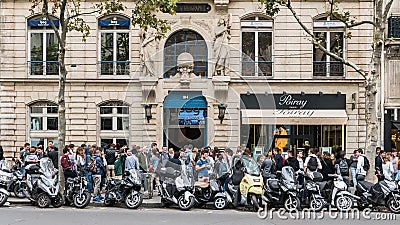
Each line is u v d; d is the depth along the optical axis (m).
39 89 27.81
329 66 27.58
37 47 28.16
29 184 18.39
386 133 27.36
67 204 18.69
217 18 27.53
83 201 18.05
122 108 27.77
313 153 20.02
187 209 17.72
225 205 18.02
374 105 20.03
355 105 27.34
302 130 27.66
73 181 18.28
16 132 27.86
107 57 28.06
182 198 17.78
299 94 27.41
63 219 15.34
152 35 27.27
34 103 27.95
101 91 27.75
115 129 27.81
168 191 18.00
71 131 27.72
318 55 27.77
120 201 18.41
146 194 20.31
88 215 16.28
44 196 18.02
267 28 27.80
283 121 27.17
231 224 14.66
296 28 27.62
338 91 27.42
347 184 19.50
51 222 14.72
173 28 27.36
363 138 27.30
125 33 28.03
